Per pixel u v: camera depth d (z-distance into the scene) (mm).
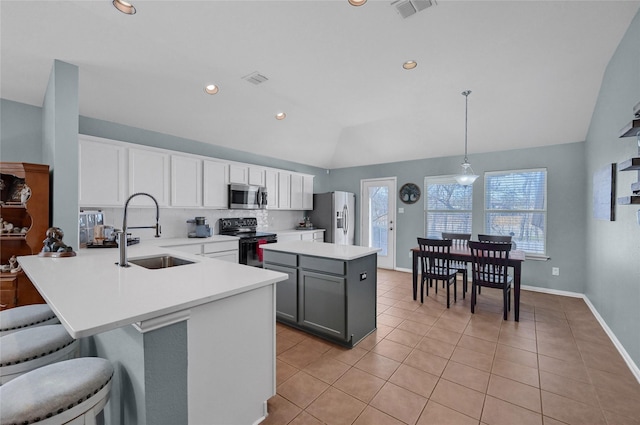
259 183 4992
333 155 6160
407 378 2143
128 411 1274
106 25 2295
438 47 2541
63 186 2508
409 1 1990
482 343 2695
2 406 937
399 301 3926
